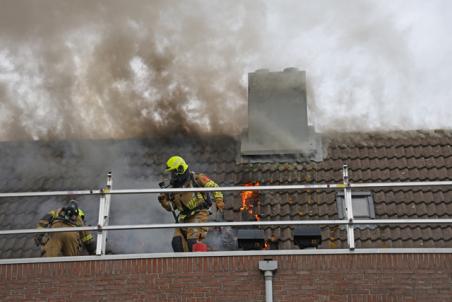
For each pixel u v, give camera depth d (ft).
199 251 45.32
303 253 44.01
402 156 64.28
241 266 44.01
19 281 44.24
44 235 49.85
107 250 56.29
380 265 43.55
